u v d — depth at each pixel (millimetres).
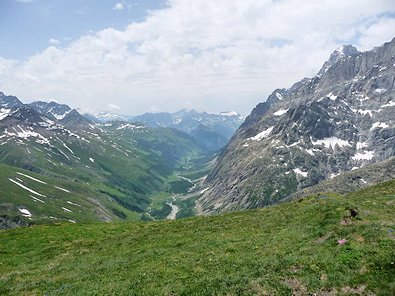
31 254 59469
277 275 32188
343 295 28422
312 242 39500
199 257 41562
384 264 30766
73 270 46406
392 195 62375
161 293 32625
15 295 38812
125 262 45344
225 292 30828
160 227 70250
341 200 60281
